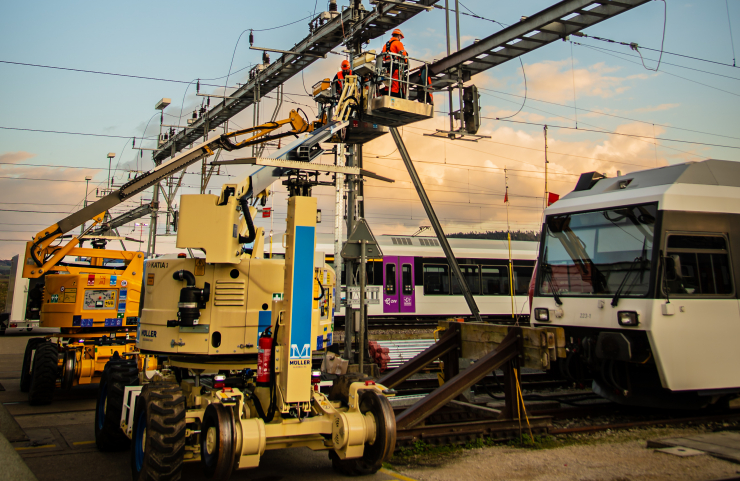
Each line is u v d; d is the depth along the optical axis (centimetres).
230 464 486
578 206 993
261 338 564
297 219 550
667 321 828
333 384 661
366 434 543
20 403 1034
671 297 836
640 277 862
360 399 582
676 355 826
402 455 697
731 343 868
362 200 1520
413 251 2272
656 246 848
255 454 506
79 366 1051
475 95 1490
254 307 602
